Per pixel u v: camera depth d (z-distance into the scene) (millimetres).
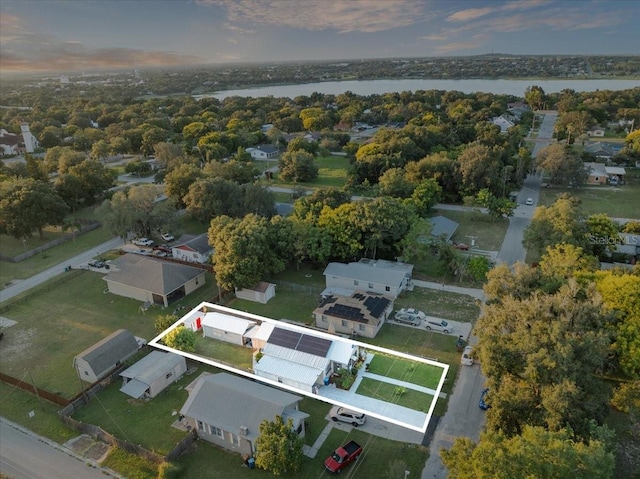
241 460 29516
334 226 53656
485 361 28594
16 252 65812
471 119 150625
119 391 36281
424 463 28438
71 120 169000
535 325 28203
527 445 20656
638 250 55156
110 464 29500
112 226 63406
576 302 28938
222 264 48969
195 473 28547
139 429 32344
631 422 30906
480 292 49562
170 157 104250
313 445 30172
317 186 93500
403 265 53500
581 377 25719
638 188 85000
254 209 67688
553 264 41438
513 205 70125
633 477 26859
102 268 59031
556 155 85000
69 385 37375
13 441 31688
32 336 44531
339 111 181125
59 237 71125
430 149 105625
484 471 20344
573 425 24828
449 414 32281
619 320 32500
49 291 53438
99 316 47719
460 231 67500
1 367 40031
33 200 65938
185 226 73250
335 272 50781
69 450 30766
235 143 123250
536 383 25922
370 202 55438
